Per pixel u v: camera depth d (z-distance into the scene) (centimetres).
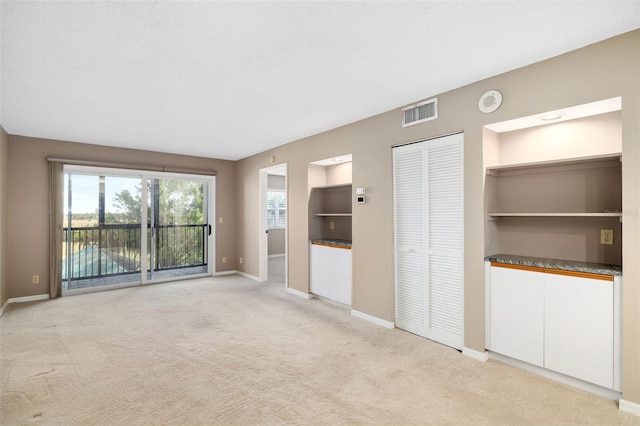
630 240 201
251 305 439
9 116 365
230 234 668
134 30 195
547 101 237
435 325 315
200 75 262
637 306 199
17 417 196
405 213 340
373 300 371
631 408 201
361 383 238
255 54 228
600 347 217
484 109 271
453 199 297
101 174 523
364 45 217
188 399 217
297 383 238
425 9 177
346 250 417
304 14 181
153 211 577
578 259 257
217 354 287
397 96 311
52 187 472
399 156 346
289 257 513
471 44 216
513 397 219
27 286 457
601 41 213
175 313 403
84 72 253
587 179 253
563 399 216
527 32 202
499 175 298
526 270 251
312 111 355
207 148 552
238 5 172
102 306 431
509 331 261
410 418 197
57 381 239
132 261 554
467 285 285
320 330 346
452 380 242
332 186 452
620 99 209
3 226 416
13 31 195
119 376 247
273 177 915
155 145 525
